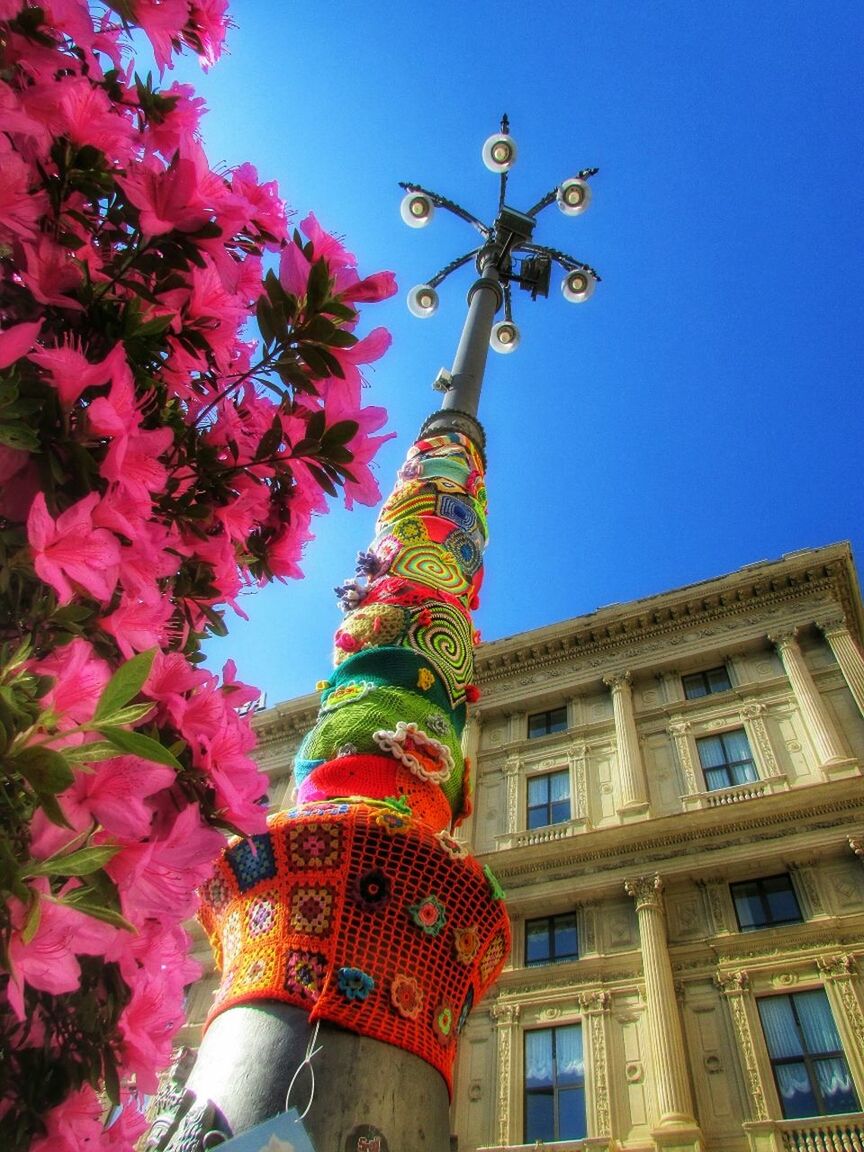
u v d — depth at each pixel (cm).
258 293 258
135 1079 181
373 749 425
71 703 148
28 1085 165
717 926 1622
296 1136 216
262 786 202
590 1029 1562
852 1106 1304
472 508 626
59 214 194
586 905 1773
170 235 208
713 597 2280
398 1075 313
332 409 239
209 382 251
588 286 1229
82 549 162
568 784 2083
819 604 2156
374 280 244
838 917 1523
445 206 1266
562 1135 1440
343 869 352
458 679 488
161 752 137
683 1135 1313
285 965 333
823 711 1889
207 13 262
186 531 236
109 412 172
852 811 1648
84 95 196
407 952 343
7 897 134
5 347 154
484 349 912
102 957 180
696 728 2044
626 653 2334
